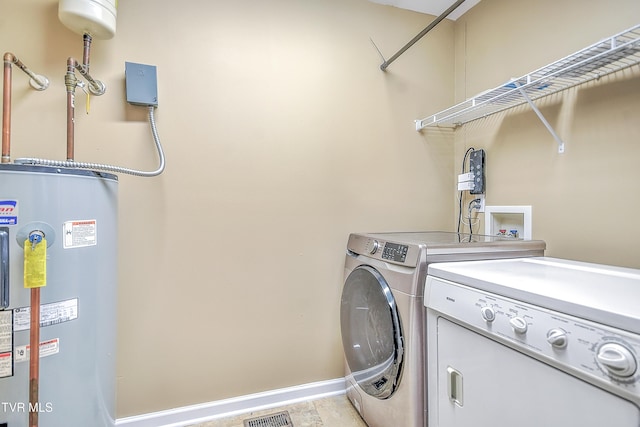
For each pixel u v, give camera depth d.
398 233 1.83
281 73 1.75
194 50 1.59
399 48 2.02
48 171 0.96
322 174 1.83
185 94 1.58
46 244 0.96
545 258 1.33
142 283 1.52
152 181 1.53
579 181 1.37
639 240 1.16
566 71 1.25
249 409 1.68
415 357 1.15
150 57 1.52
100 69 1.44
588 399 0.64
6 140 1.17
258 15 1.71
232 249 1.66
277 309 1.75
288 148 1.76
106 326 1.16
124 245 1.49
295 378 1.78
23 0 1.35
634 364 0.56
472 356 0.94
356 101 1.92
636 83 1.17
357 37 1.92
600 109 1.29
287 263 1.76
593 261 1.31
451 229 2.15
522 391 0.79
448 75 2.14
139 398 1.52
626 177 1.20
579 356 0.64
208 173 1.62
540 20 1.56
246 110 1.68
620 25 1.22
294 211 1.78
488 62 1.88
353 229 1.90
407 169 2.04
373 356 1.43
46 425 0.98
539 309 0.74
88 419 1.09
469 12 2.04
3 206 0.90
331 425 1.57
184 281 1.58
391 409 1.28
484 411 0.90
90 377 1.09
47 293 0.97
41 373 0.97
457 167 2.13
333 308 1.86
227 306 1.66
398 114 2.02
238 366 1.68
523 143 1.65
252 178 1.69
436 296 1.08
